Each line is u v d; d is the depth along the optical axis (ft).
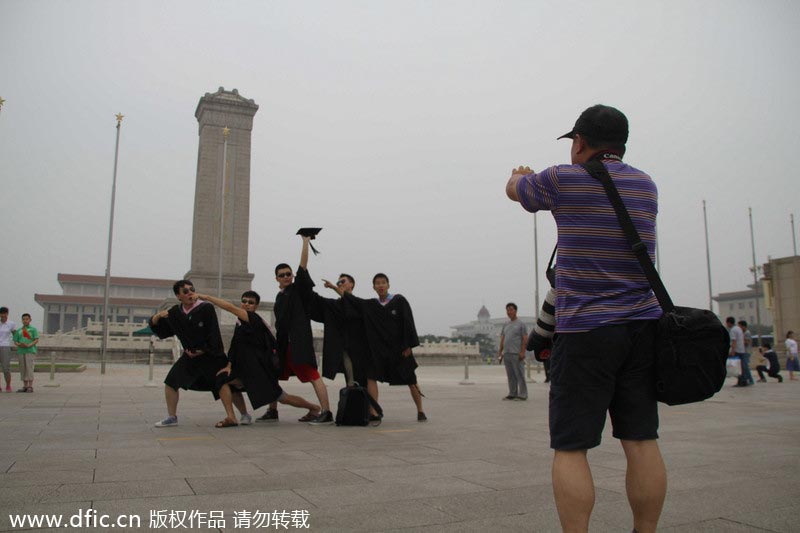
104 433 22.02
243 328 25.22
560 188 8.67
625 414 8.48
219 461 16.33
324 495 12.49
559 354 8.52
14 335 43.47
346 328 26.81
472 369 127.34
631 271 8.48
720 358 8.15
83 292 328.70
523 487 13.32
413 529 10.19
